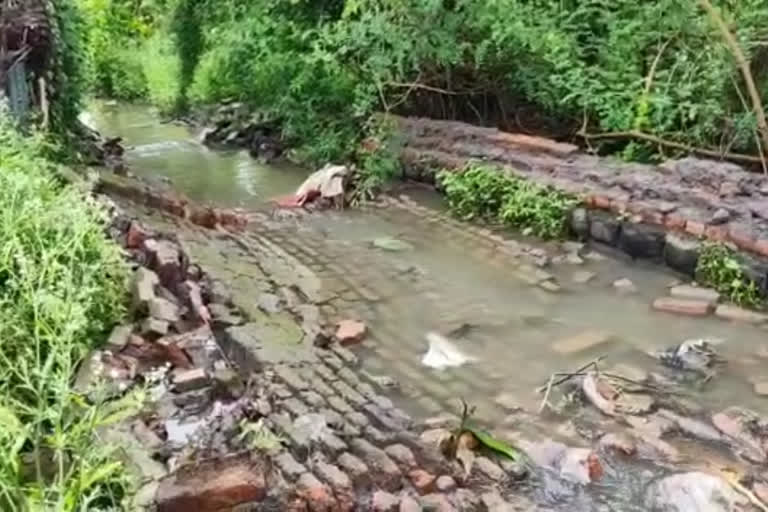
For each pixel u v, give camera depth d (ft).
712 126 16.05
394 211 18.69
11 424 6.08
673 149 16.88
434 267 14.55
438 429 8.79
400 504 7.10
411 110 23.02
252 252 15.25
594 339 11.26
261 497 6.76
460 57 19.83
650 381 10.03
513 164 17.94
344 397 9.27
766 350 10.77
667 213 14.02
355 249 15.79
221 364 9.68
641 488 7.90
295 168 24.91
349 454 7.81
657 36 16.94
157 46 42.04
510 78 20.26
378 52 21.18
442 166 19.52
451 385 10.04
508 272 14.12
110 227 12.92
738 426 8.86
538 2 19.24
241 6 26.99
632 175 15.48
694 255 13.17
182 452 7.52
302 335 10.93
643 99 16.78
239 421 8.27
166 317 10.27
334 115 24.13
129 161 26.68
